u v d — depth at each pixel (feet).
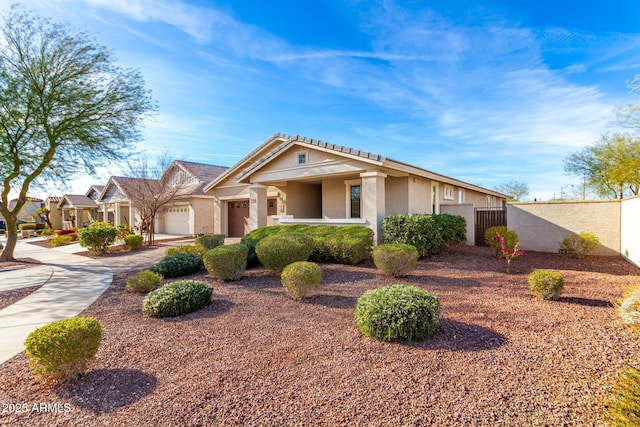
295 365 11.84
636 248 30.12
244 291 22.88
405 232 32.71
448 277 25.89
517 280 24.59
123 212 105.29
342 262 33.01
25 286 26.58
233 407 9.39
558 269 28.94
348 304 19.26
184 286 19.25
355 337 14.30
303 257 28.12
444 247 38.52
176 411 9.25
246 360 12.32
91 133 42.27
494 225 45.55
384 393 9.92
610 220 36.73
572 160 81.92
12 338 15.42
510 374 10.82
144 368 11.84
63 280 28.89
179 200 74.69
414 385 10.32
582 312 16.63
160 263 28.66
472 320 15.92
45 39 37.17
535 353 12.25
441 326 15.16
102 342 14.28
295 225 41.24
